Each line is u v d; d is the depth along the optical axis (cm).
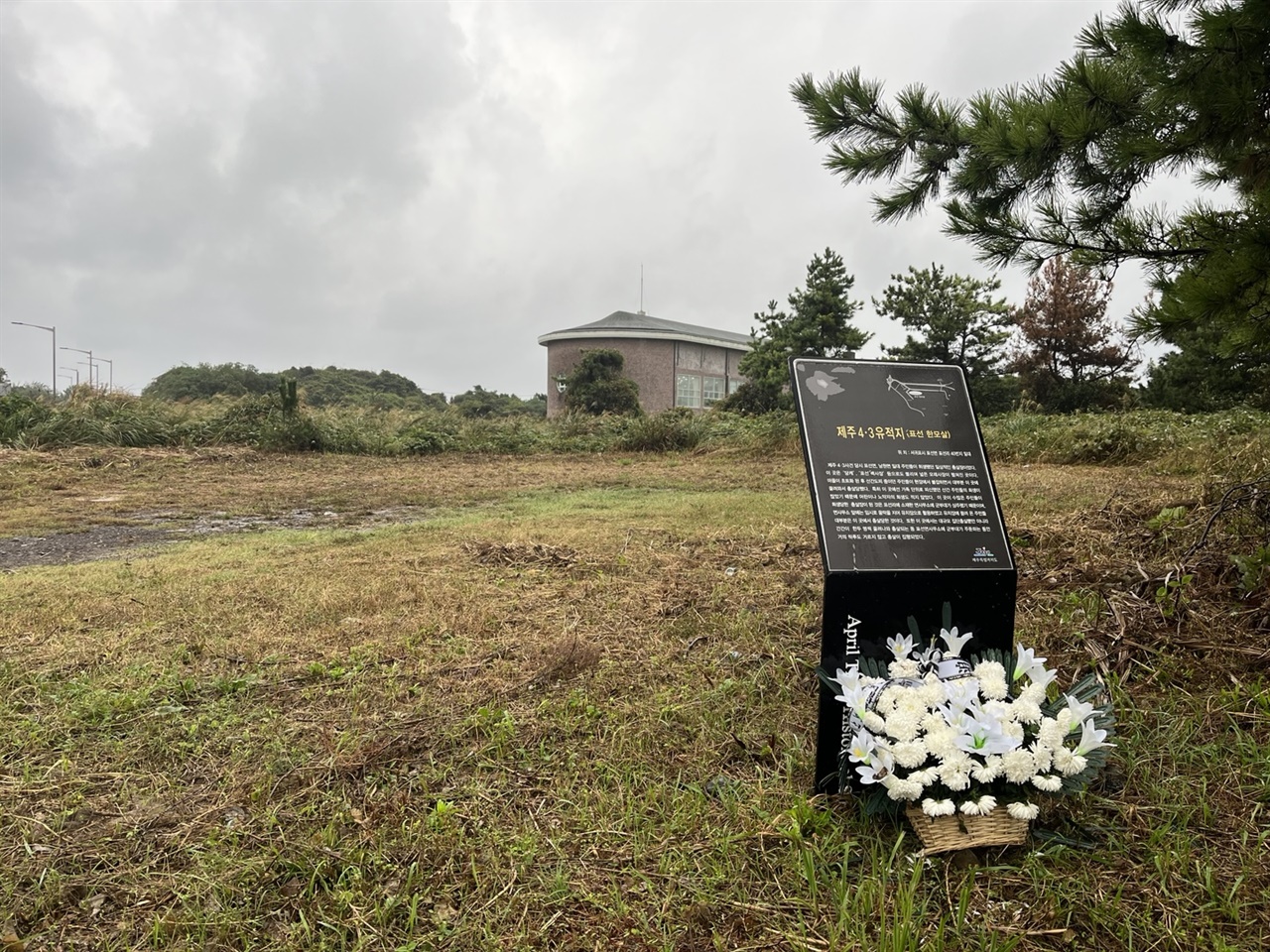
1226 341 380
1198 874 192
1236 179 410
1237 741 244
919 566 238
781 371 3067
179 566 551
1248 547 375
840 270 3019
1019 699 218
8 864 208
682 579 485
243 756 265
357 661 348
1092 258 391
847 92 423
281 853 212
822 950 175
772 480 1129
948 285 2506
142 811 234
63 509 890
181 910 192
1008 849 207
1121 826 214
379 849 212
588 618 414
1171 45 329
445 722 288
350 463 1439
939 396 256
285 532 728
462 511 878
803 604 419
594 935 183
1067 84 365
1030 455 1302
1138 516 521
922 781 203
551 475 1261
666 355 5034
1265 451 641
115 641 378
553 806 234
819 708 239
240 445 1548
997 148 373
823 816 220
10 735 276
